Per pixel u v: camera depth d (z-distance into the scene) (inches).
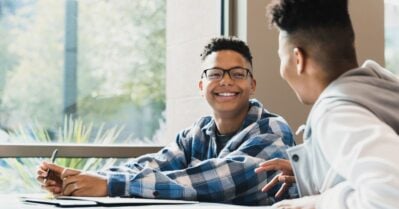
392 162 31.5
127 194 61.3
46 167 65.1
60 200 53.5
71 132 100.7
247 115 75.3
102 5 106.7
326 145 35.5
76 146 91.4
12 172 86.9
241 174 64.2
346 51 40.4
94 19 106.0
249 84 76.1
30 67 99.9
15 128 97.1
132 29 109.3
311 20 40.5
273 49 96.3
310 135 40.8
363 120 34.1
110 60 107.0
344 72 40.1
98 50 106.0
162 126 109.3
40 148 88.3
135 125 107.3
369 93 36.8
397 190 30.8
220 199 63.6
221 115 75.3
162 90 110.3
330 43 40.0
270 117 73.3
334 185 38.9
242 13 97.0
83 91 104.0
